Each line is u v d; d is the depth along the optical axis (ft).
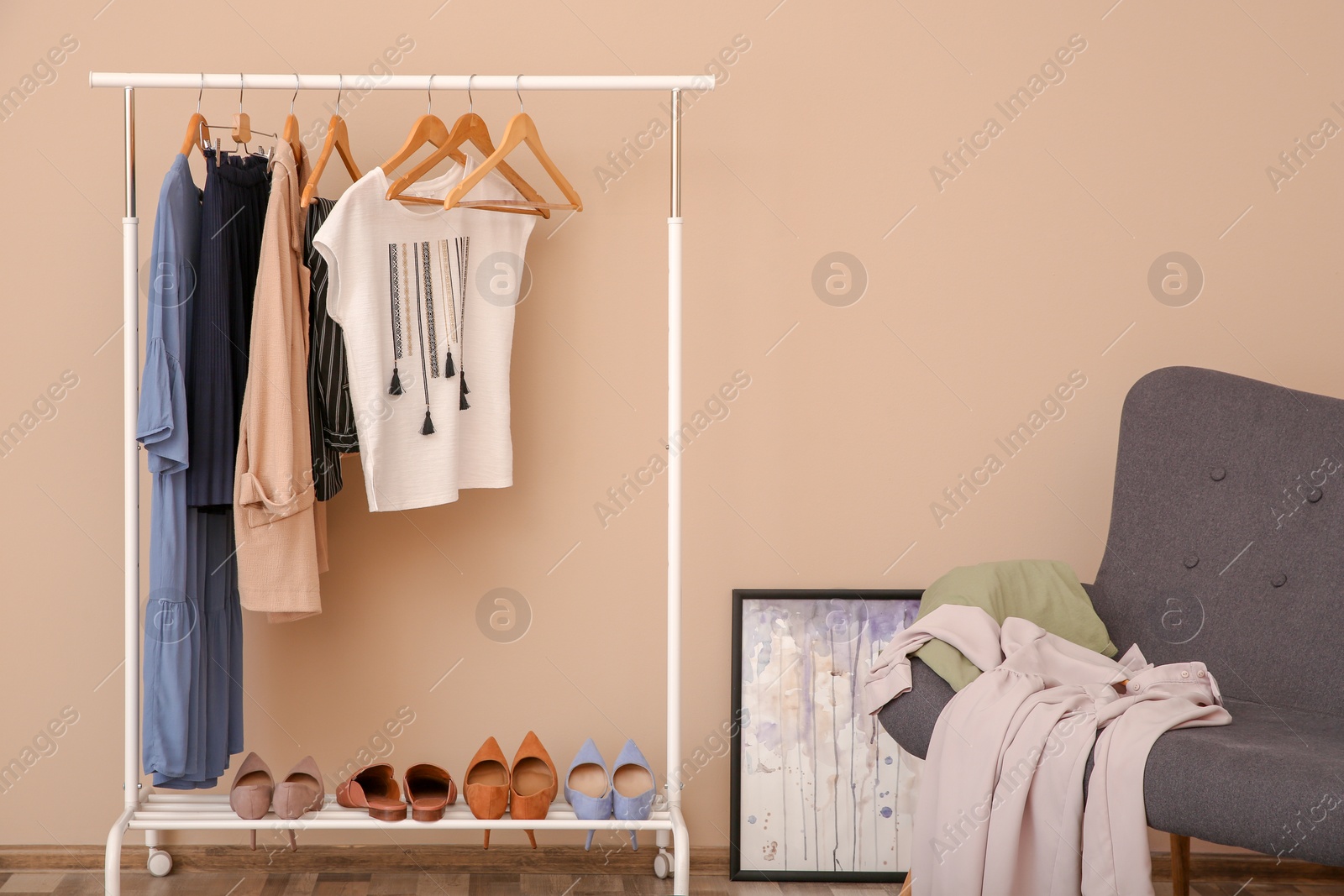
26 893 6.97
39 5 7.14
